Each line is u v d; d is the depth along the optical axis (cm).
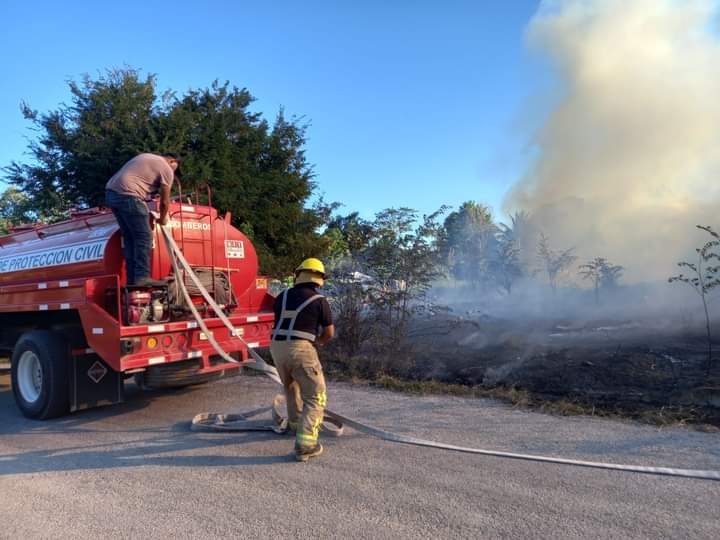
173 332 642
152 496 433
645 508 381
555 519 369
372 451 515
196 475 473
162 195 652
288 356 511
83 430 630
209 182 1334
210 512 400
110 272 663
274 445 544
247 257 800
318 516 387
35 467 510
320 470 472
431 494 415
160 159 671
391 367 845
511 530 357
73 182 1466
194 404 735
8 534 378
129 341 604
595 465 457
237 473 473
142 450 547
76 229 760
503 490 417
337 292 923
